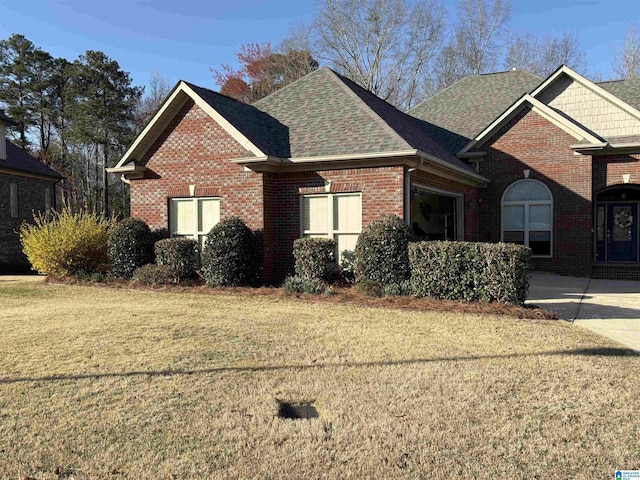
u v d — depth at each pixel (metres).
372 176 12.86
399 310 9.95
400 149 12.21
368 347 7.16
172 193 14.69
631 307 10.95
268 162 13.04
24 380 5.81
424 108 23.28
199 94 13.99
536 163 17.98
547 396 5.25
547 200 17.91
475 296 10.42
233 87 40.41
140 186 15.15
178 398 5.27
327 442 4.28
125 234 14.45
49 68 47.03
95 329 8.34
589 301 11.85
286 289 12.03
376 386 5.56
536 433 4.43
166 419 4.76
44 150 45.28
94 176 47.44
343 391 5.42
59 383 5.70
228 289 12.57
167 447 4.22
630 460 3.98
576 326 8.77
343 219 13.38
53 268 15.70
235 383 5.71
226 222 13.19
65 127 46.62
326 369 6.18
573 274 17.44
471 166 19.00
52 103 46.94
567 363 6.36
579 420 4.70
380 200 12.77
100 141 41.09
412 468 3.88
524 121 18.17
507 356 6.69
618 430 4.49
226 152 13.97
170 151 14.71
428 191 14.95
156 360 6.57
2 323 8.93
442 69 41.31
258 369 6.20
